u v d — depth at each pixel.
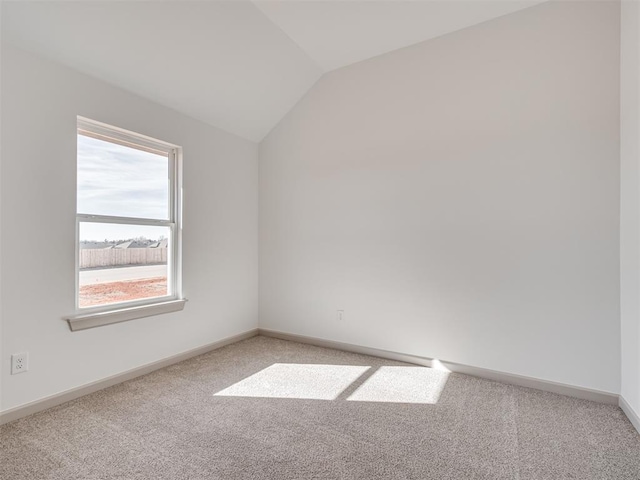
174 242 3.17
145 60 2.58
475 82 2.81
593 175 2.37
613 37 2.31
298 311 3.78
